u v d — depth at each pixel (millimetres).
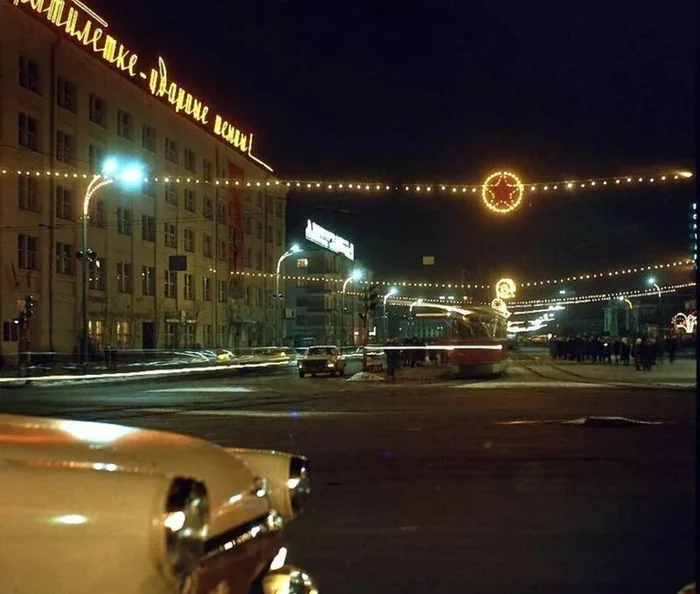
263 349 72188
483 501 9789
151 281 62312
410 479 11312
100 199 55094
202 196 70625
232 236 76938
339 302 113812
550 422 18875
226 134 75750
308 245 110438
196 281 69625
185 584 2938
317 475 11680
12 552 2852
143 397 28906
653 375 40562
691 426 17859
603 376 40219
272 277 87812
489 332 42000
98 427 3965
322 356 45438
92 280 54000
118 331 57312
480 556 7441
